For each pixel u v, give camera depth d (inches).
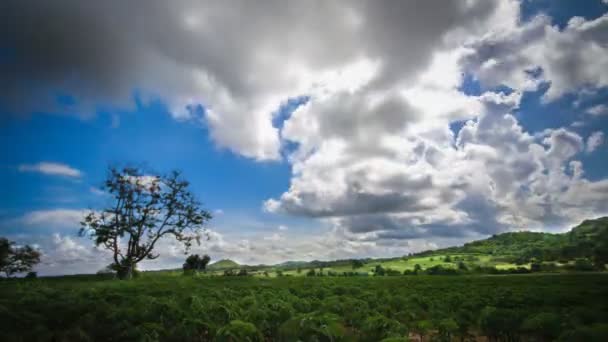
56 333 427.8
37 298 685.3
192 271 2753.4
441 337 510.9
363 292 1061.1
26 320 456.1
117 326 438.3
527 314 525.0
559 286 1349.7
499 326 521.3
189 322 454.3
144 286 1315.2
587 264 5290.4
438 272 5492.1
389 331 420.2
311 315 465.4
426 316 621.3
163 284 1466.5
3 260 2600.9
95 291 960.9
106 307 558.6
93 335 424.8
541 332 467.8
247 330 387.5
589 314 494.9
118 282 1660.9
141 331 422.0
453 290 1261.1
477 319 583.8
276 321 487.5
